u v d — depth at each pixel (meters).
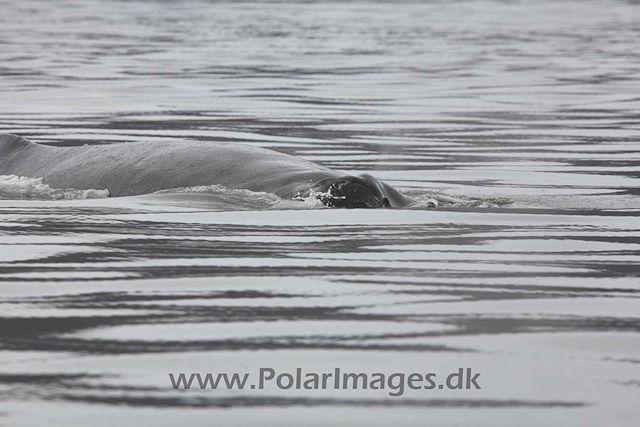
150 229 29.17
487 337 19.73
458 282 23.83
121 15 186.38
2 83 81.81
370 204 32.62
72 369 17.64
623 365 18.36
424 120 64.69
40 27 151.12
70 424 15.36
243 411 16.06
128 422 15.49
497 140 55.97
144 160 36.88
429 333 19.94
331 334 19.73
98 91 77.88
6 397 16.36
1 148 41.59
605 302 22.30
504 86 85.50
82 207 32.66
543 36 148.50
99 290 22.61
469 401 16.70
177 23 166.62
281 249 26.86
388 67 101.75
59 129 58.56
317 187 32.81
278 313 21.05
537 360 18.53
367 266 25.22
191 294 22.39
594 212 34.12
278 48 122.44
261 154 36.28
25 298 21.91
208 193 33.69
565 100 76.50
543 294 22.91
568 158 49.56
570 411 16.36
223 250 26.64
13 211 31.97
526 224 31.39
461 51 121.25
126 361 18.06
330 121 63.78
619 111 70.38
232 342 19.14
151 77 88.75
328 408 16.30
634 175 44.28
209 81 86.94
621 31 161.50
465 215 32.47
